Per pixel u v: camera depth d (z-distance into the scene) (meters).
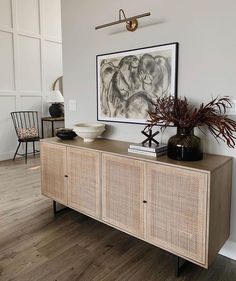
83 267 1.97
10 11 4.90
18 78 5.15
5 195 3.33
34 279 1.84
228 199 1.97
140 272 1.92
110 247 2.23
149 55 2.33
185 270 1.94
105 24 2.57
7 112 5.08
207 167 1.72
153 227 1.95
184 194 1.76
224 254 2.12
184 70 2.15
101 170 2.24
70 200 2.57
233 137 1.87
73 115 3.12
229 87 1.96
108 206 2.24
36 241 2.31
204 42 2.03
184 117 1.86
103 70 2.71
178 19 2.14
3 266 1.97
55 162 2.66
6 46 4.91
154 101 2.35
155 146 2.09
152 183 1.92
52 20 5.60
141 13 2.36
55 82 5.79
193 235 1.75
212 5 1.96
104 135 2.83
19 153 5.38
